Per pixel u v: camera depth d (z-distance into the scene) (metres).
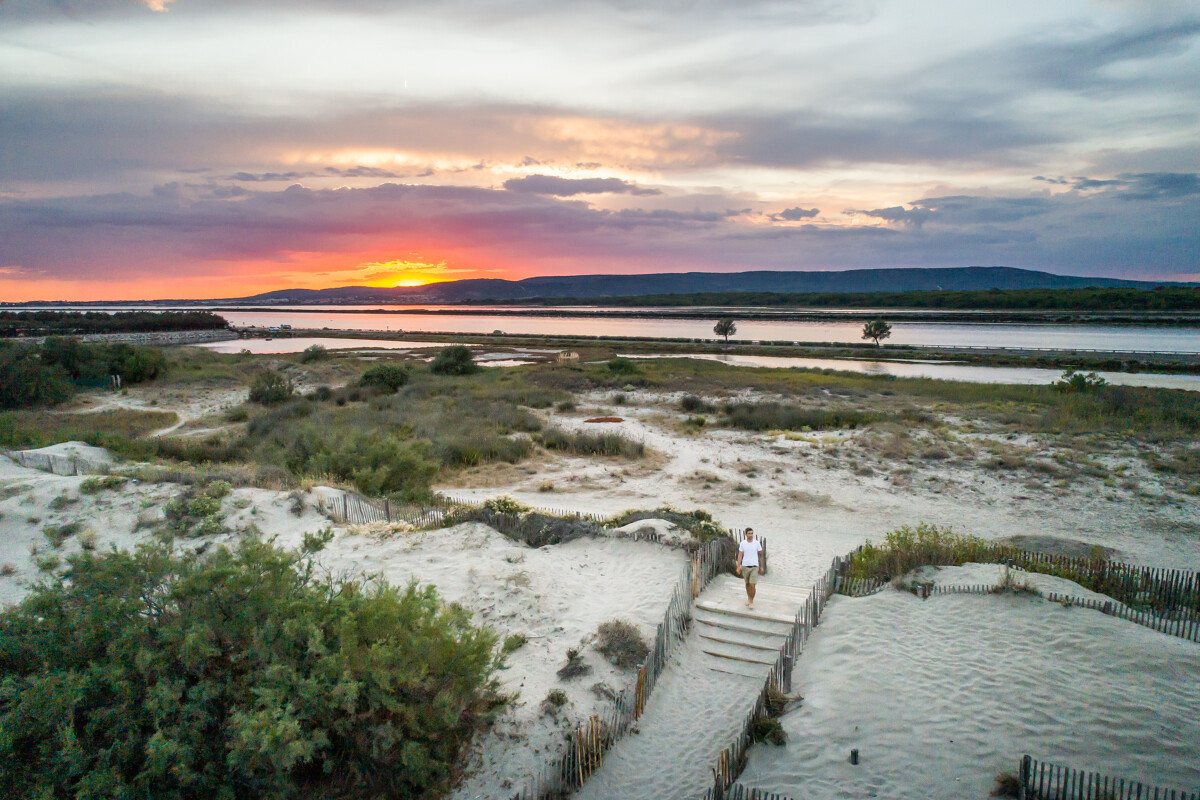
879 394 41.47
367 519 15.53
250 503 15.44
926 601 10.63
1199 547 15.93
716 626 11.24
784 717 8.41
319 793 6.59
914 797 6.80
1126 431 27.78
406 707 7.00
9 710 6.37
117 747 6.00
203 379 45.72
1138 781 6.58
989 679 8.44
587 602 11.84
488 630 8.20
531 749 7.92
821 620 10.66
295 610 7.33
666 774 8.02
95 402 37.59
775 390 43.19
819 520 18.72
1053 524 17.94
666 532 14.41
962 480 22.36
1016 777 6.71
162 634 6.61
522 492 21.44
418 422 30.34
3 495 15.12
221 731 6.42
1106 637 8.99
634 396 42.56
